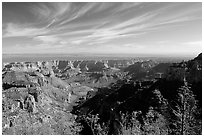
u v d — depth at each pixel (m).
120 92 141.75
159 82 107.50
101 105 138.62
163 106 24.50
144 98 96.12
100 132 25.94
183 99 22.06
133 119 25.64
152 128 23.42
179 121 22.39
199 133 20.70
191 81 84.38
